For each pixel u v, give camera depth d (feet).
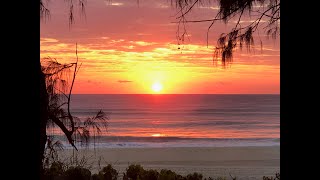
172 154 122.52
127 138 170.91
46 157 19.49
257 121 261.03
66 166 22.20
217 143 157.17
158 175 24.32
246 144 151.94
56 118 19.72
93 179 23.52
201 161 108.27
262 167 96.12
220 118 284.41
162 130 214.90
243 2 12.89
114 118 282.56
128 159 109.50
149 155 119.44
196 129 221.05
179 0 11.60
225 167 96.94
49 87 19.02
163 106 432.66
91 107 370.32
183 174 85.66
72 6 10.68
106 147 135.95
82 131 20.79
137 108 393.70
